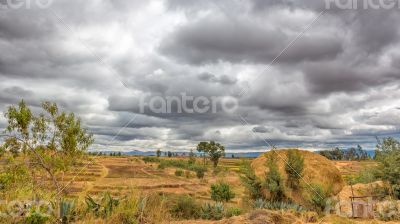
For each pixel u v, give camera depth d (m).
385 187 15.05
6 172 8.88
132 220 7.58
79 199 8.26
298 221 8.73
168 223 8.34
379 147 16.81
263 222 8.15
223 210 12.36
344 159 52.59
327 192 15.01
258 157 19.66
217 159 73.31
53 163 9.79
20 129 10.25
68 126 10.78
